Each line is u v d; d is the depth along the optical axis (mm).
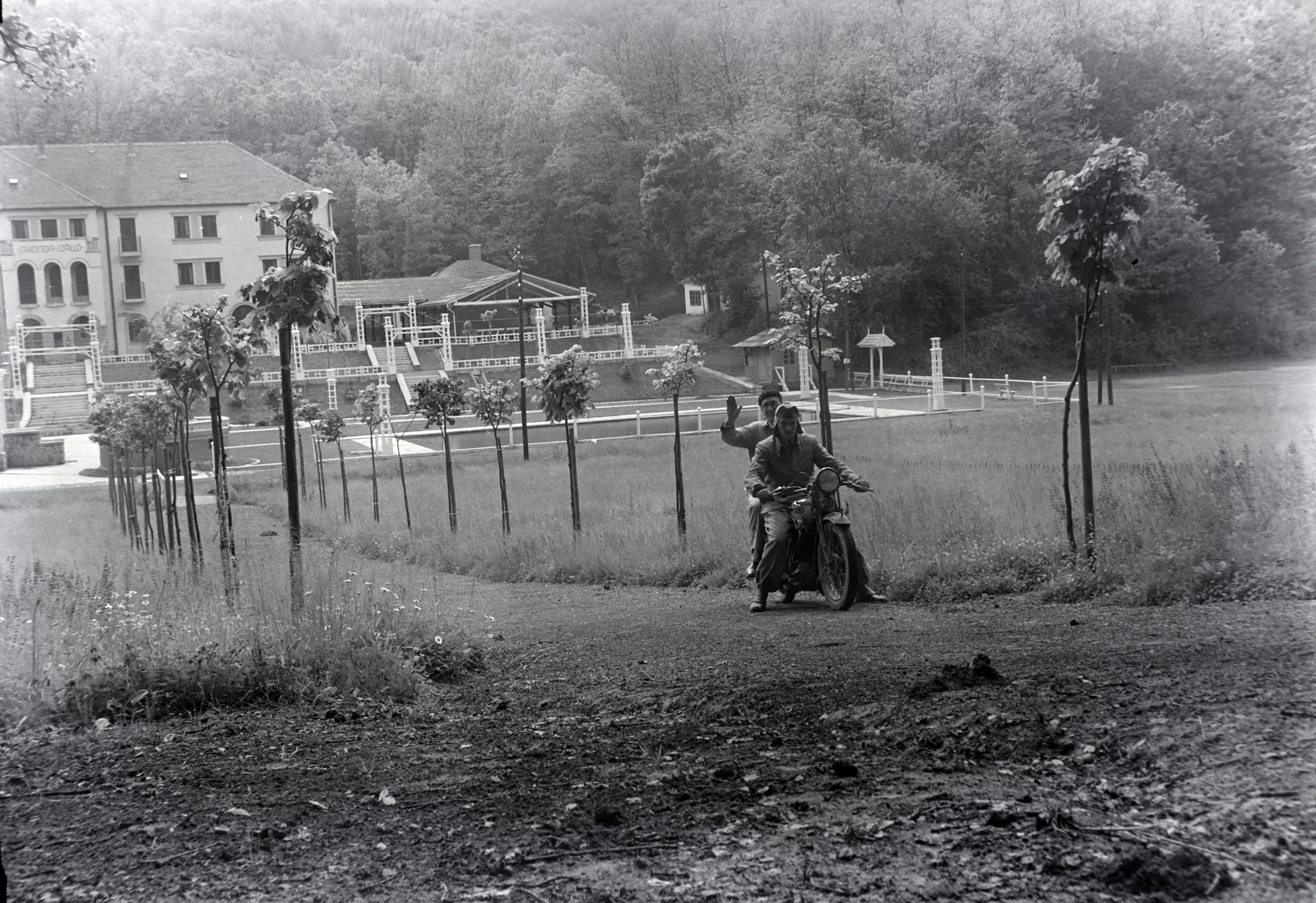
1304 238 63719
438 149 108688
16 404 63594
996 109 79000
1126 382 57750
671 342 94188
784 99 85688
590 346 83188
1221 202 64875
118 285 80062
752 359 78125
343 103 105625
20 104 80438
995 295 82375
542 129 106438
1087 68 74188
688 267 94438
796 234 83500
